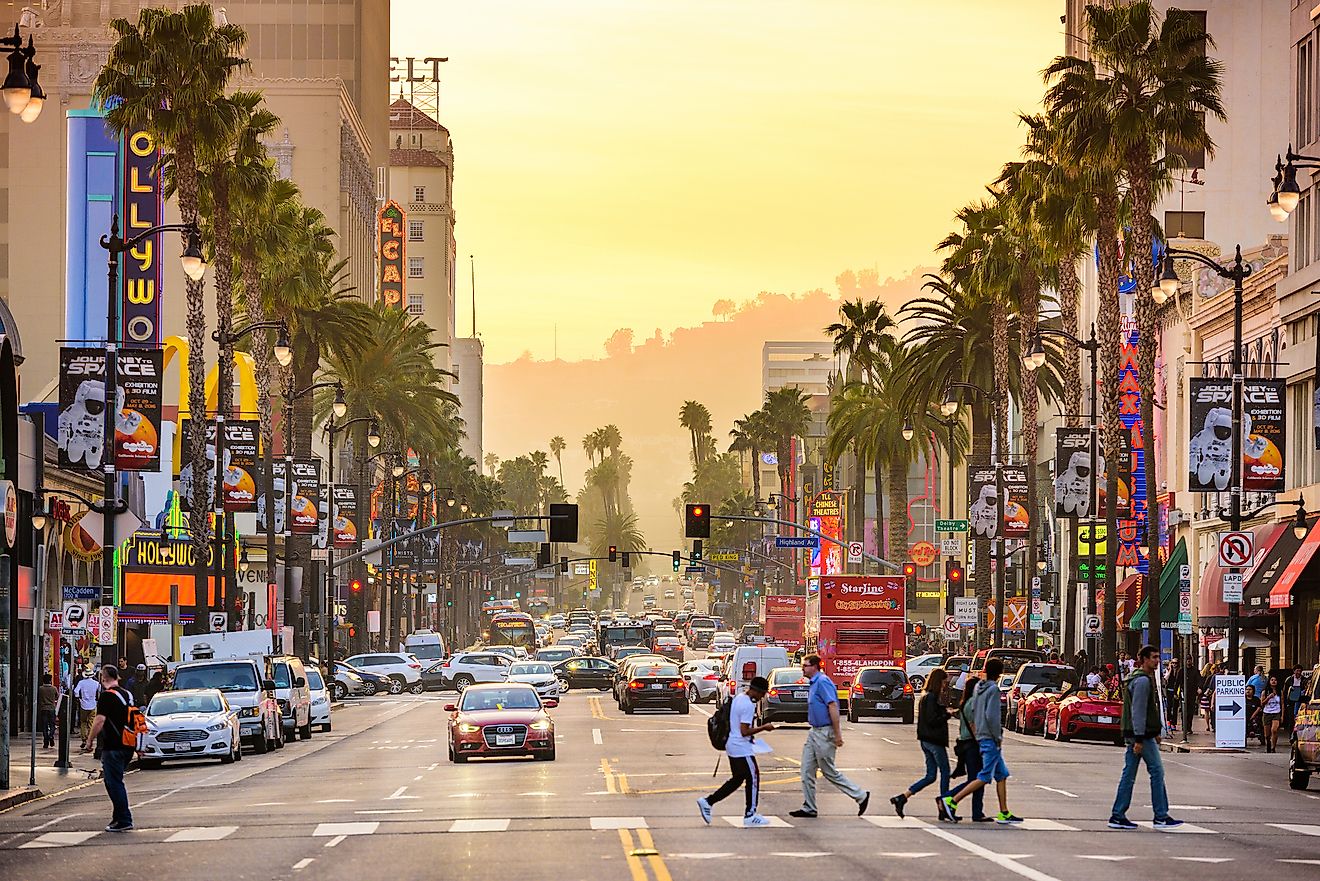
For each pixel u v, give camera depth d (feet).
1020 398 447.01
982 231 422.00
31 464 292.61
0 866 118.21
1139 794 169.68
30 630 306.55
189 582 390.42
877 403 577.02
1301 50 323.98
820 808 151.94
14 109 173.27
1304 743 179.63
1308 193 320.70
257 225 380.58
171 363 544.21
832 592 366.63
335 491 466.29
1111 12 312.91
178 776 215.72
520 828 134.72
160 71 317.63
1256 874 105.81
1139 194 307.58
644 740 270.05
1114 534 315.78
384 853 119.44
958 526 436.76
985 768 138.82
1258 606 316.40
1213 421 259.80
